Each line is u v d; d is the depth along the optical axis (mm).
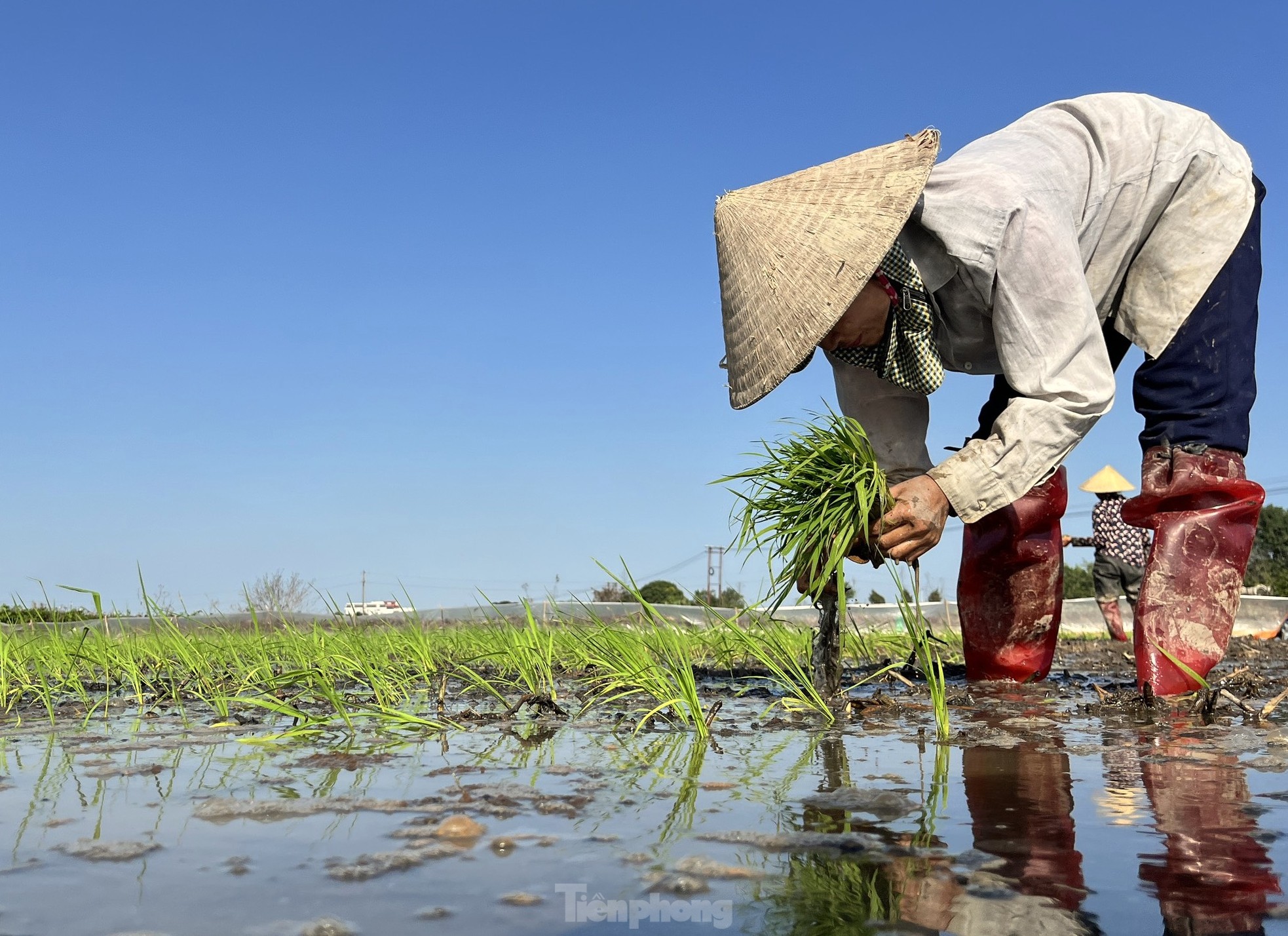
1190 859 1165
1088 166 3062
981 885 1060
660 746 2277
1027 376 2693
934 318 3055
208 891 1074
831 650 3166
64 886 1099
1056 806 1481
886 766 1912
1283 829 1313
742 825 1385
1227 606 3055
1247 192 3141
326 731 2625
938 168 2844
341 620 5109
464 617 6449
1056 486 3674
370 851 1250
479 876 1121
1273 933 896
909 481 2699
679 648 3016
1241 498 3047
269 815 1486
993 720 2688
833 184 2781
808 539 2750
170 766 1996
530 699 2912
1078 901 1002
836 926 930
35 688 3994
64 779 1842
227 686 3953
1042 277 2668
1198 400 3100
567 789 1688
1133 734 2346
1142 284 3213
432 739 2453
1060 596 3791
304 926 945
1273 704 2594
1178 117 3170
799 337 2646
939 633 6504
